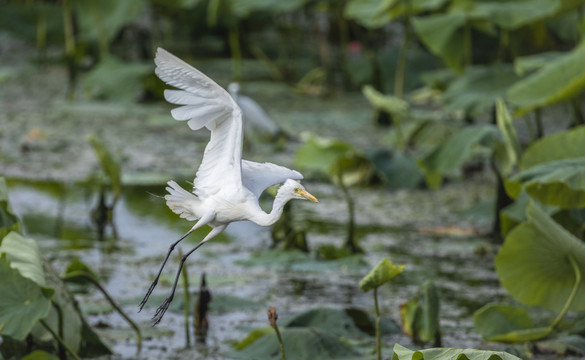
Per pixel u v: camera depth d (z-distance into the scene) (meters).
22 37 22.30
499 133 10.81
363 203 12.63
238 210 5.34
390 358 7.31
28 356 6.52
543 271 7.59
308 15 22.55
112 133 16.33
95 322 8.00
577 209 9.28
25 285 6.27
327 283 9.28
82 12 21.03
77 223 11.15
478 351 5.23
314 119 17.75
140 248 10.32
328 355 7.18
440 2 16.61
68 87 20.45
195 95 5.16
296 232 10.27
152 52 23.50
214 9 19.50
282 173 5.64
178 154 14.91
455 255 10.38
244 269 9.69
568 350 7.52
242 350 7.37
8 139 15.38
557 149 9.41
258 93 20.31
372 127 17.34
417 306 7.82
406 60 20.45
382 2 17.36
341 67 22.95
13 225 6.86
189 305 8.50
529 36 17.75
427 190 13.41
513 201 11.09
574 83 10.27
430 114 17.45
